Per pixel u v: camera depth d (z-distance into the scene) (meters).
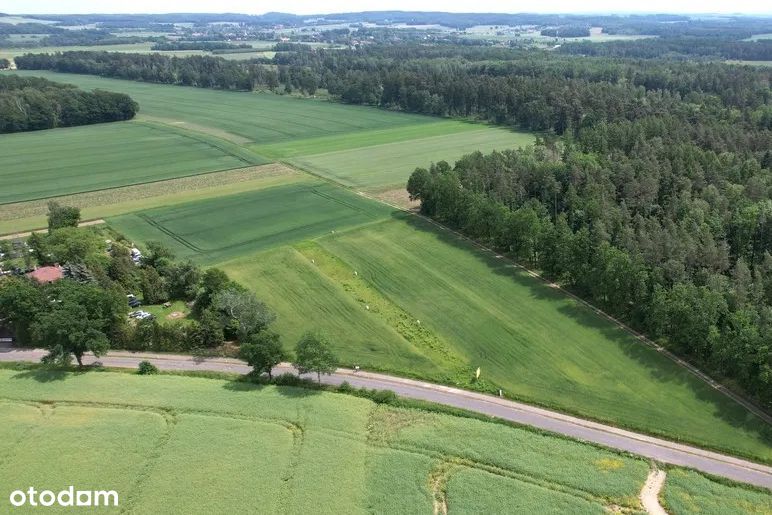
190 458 58.19
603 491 55.56
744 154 139.00
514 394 71.81
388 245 115.31
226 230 124.19
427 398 70.81
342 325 87.56
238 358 79.56
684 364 76.81
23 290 83.00
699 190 118.62
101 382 71.62
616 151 140.25
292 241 117.81
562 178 125.19
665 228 98.38
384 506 53.00
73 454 58.56
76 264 97.19
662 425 66.19
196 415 64.94
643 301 84.25
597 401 70.44
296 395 69.31
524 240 103.25
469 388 73.19
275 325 87.31
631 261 85.62
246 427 62.97
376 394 70.25
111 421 63.66
